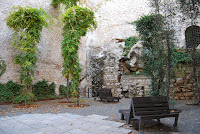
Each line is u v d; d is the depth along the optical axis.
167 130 3.12
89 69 11.15
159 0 5.88
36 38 6.69
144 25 7.38
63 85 9.86
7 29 7.40
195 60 6.59
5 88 6.93
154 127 3.33
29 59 6.46
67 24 6.50
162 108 3.29
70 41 6.23
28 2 8.52
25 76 6.27
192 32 6.34
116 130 2.99
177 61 7.91
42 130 3.00
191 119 3.95
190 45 6.47
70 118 4.04
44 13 6.93
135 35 12.05
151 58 6.82
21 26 6.55
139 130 2.86
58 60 9.91
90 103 7.32
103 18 13.20
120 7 12.93
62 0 9.03
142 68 9.00
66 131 2.93
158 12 5.86
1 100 6.73
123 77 10.11
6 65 7.21
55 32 9.90
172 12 5.72
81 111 5.18
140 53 9.00
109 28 12.95
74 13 6.36
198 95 6.52
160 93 6.11
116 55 10.41
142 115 3.03
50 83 9.19
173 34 5.86
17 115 4.54
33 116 4.32
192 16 5.60
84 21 6.57
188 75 8.05
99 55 11.00
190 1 5.49
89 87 10.88
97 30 12.86
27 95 6.29
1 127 3.23
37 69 8.52
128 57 9.41
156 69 6.31
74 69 6.35
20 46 6.58
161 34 5.80
